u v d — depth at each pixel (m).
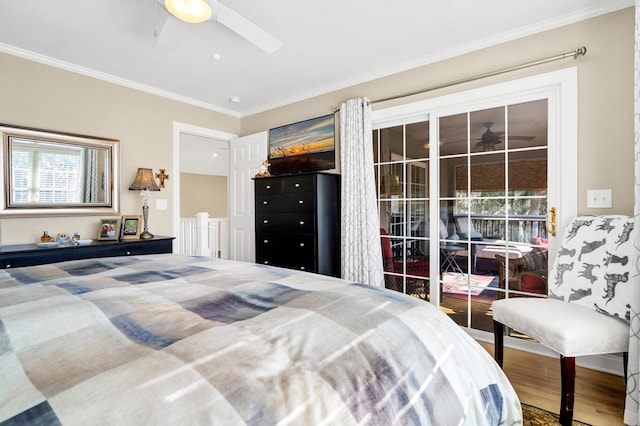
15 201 2.74
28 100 2.81
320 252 3.19
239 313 0.93
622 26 2.09
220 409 0.54
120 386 0.55
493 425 0.93
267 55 2.86
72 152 3.06
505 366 2.21
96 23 2.37
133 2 2.12
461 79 2.74
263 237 3.64
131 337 0.74
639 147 1.58
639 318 1.56
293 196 3.34
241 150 4.38
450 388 0.85
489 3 2.16
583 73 2.22
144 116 3.59
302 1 2.12
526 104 2.50
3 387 0.54
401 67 3.05
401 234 3.17
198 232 4.50
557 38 2.32
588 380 2.01
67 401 0.51
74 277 1.29
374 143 3.34
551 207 2.38
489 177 2.67
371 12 2.25
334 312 0.93
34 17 2.29
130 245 3.04
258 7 2.18
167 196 3.80
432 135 2.94
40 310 0.85
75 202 3.07
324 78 3.38
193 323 0.84
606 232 1.89
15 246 2.65
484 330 2.70
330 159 3.58
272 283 1.26
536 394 1.85
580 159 2.23
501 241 2.62
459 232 2.83
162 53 2.82
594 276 1.86
